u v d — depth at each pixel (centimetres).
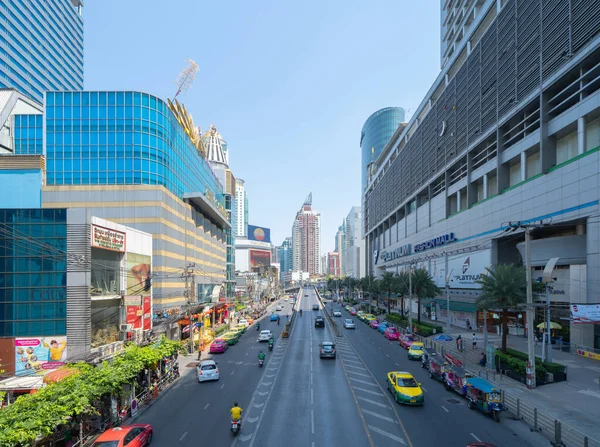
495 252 5859
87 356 2738
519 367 3116
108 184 5728
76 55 15012
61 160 5819
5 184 5122
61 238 2975
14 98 6538
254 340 5778
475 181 6625
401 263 10119
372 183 16062
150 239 4275
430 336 5556
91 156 5825
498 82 5659
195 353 4725
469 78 6656
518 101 5162
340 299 14812
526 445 1902
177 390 3062
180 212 6619
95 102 5934
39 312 2923
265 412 2470
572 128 4397
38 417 1584
